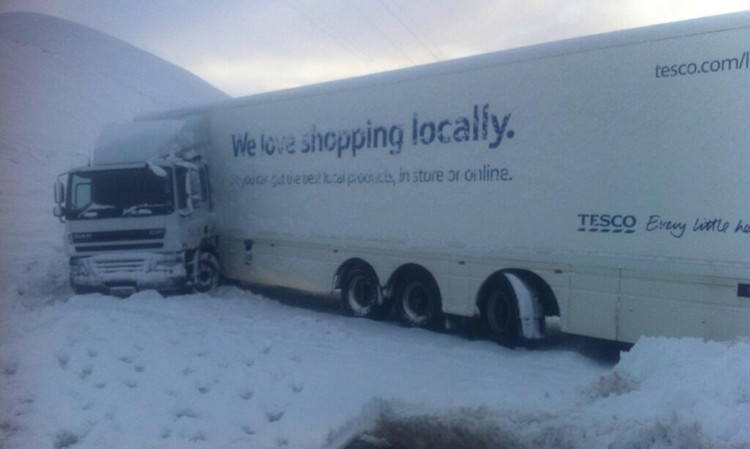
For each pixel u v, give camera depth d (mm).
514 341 9289
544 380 7664
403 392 7047
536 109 8930
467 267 9742
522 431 5781
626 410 5637
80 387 7578
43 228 23500
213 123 14320
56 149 38438
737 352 5863
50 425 6625
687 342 6434
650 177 7992
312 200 12102
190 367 8094
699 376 5684
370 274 11172
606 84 8312
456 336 10055
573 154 8609
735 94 7445
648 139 8000
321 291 11945
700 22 7629
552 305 9172
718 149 7551
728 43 7473
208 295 13398
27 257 18672
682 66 7754
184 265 13109
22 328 10086
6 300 13180
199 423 6637
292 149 12461
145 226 12844
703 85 7629
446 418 6168
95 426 6625
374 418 6508
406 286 10742
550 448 5602
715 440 4785
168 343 9070
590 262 8461
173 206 12891
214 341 9086
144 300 12180
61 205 13234
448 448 6082
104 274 12906
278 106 12742
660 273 7918
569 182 8656
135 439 6340
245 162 13562
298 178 12359
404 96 10500
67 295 14055
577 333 8602
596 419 5582
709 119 7594
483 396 6637
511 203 9211
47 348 8742
